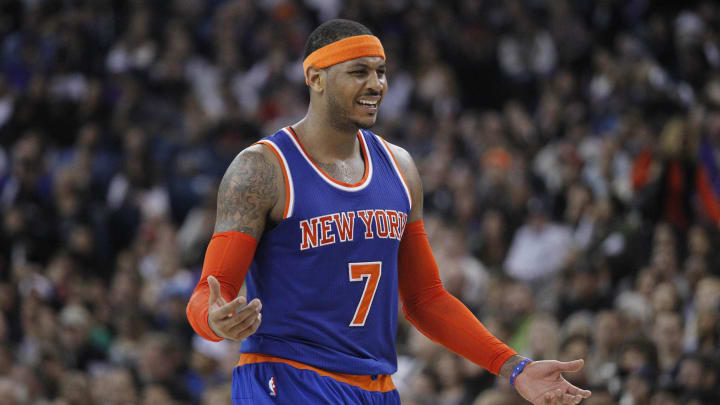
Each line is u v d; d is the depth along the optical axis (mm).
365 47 11391
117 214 40156
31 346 33250
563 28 45531
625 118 35375
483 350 12086
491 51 46781
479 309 30078
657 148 31828
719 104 32375
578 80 44219
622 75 40375
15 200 41562
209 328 10344
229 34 49719
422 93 44906
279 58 47062
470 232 35562
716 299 24578
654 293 25906
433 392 25516
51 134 46000
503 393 22094
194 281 34094
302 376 11266
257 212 11258
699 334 23844
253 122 44438
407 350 28328
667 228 28594
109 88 47531
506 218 34781
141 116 46188
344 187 11602
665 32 42719
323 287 11383
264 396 11266
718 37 43594
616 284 29172
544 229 33344
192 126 44156
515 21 47375
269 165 11398
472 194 36062
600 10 47094
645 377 21750
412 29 47750
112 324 34156
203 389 28016
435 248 33156
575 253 30203
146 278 36344
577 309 28141
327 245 11359
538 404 11586
